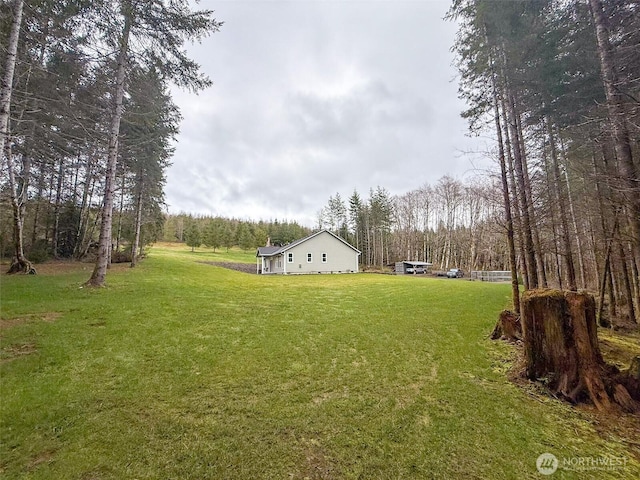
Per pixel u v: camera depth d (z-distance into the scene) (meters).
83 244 18.38
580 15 6.73
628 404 3.36
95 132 10.39
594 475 2.38
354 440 2.72
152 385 3.59
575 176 9.34
